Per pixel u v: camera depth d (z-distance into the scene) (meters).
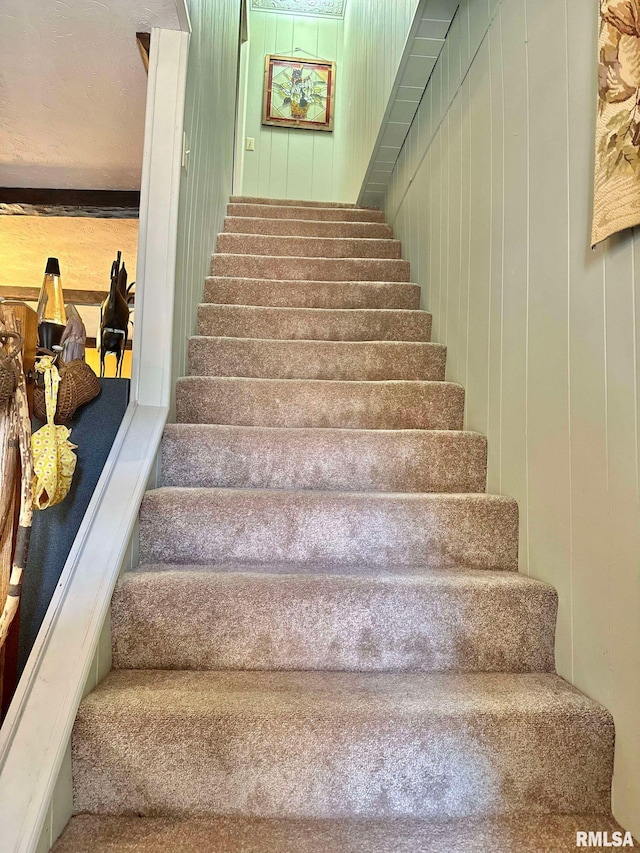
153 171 1.72
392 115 2.79
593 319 1.17
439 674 1.21
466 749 1.01
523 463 1.47
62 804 0.94
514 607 1.25
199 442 1.64
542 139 1.43
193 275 2.20
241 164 4.93
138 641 1.21
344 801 1.00
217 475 1.65
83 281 4.45
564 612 1.23
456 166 2.13
